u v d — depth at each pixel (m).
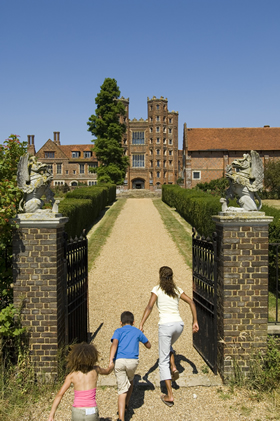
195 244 6.19
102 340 6.46
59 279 5.02
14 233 4.90
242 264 4.92
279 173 34.91
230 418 4.13
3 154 6.39
